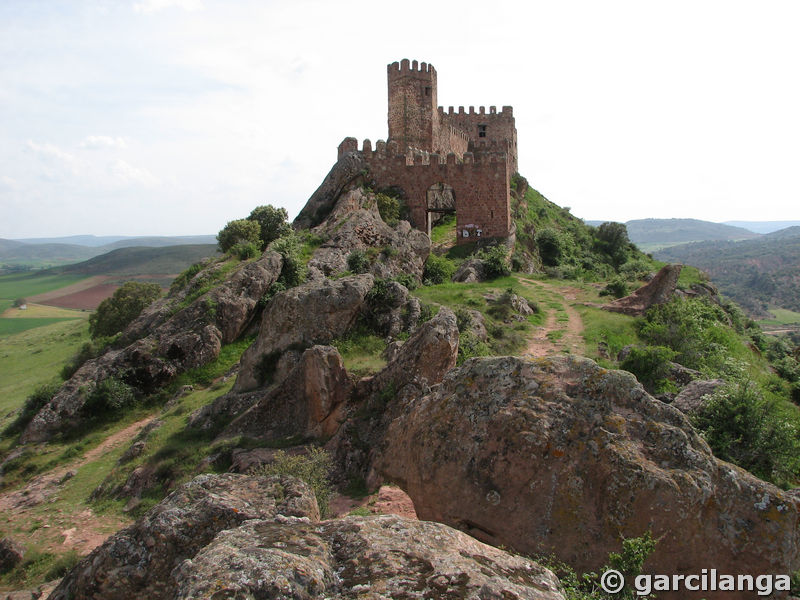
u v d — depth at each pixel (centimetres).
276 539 711
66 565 1780
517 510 1001
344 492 1647
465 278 4675
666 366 2553
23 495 2534
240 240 4591
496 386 1129
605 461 965
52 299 11750
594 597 855
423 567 656
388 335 2814
